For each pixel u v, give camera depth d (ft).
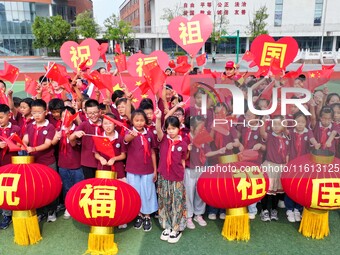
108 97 15.58
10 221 12.60
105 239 10.62
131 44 140.56
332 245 11.10
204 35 15.65
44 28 104.58
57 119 13.69
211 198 10.81
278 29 125.70
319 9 127.24
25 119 13.25
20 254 10.77
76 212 10.27
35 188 10.53
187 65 16.05
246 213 11.21
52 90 18.45
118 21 117.91
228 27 125.80
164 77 11.79
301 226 11.75
